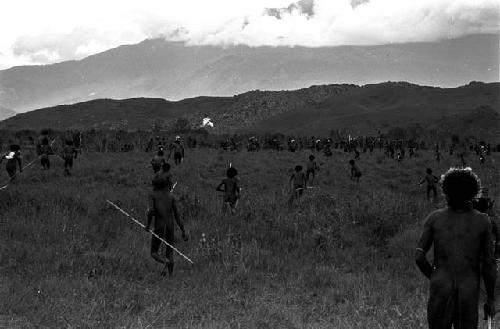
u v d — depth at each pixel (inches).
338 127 6235.2
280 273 416.5
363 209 663.8
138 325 263.1
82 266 391.2
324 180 1154.7
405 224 615.5
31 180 866.8
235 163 1473.9
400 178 1226.0
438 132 4525.1
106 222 553.0
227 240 483.5
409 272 433.4
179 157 1299.2
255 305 317.4
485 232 193.0
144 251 453.1
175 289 353.1
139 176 1009.5
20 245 431.2
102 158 1481.3
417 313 297.0
